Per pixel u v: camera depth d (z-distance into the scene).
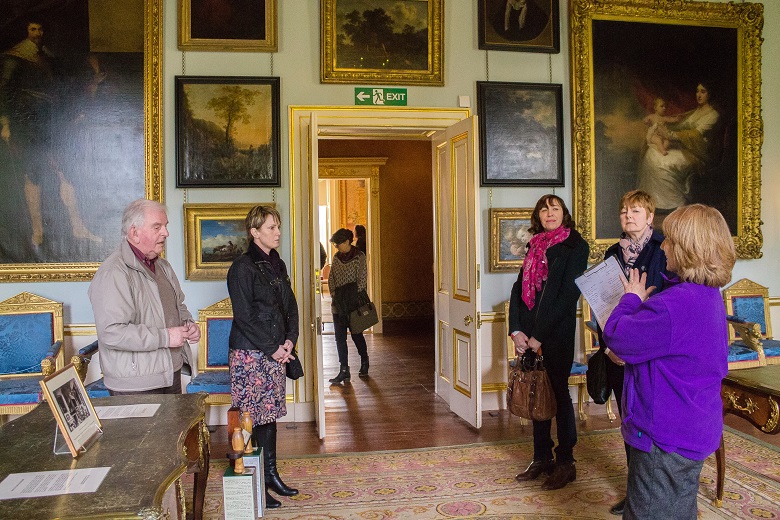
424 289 11.57
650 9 6.27
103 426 2.50
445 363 6.17
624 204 3.38
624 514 2.38
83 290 5.53
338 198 18.80
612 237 6.29
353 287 7.32
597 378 3.52
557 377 3.96
